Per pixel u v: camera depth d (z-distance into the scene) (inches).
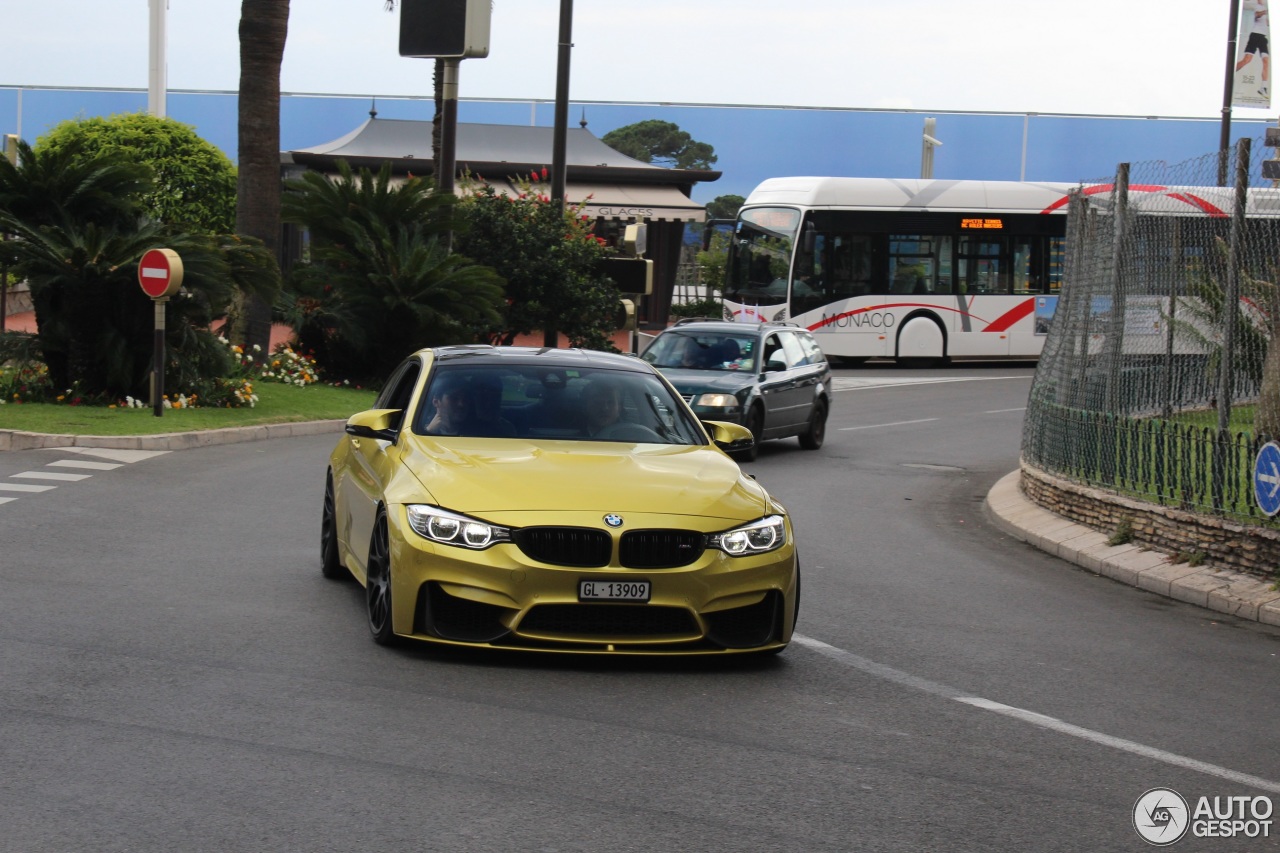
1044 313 1481.3
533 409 341.4
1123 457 516.1
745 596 290.7
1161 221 547.8
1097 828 209.3
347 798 206.1
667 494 296.0
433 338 1039.6
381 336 1035.9
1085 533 515.8
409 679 275.7
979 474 747.4
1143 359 551.8
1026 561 489.4
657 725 252.1
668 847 191.5
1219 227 530.6
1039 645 346.9
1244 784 237.8
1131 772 240.4
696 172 1745.8
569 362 364.2
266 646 298.5
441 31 939.3
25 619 314.7
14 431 647.8
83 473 567.8
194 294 791.7
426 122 1787.6
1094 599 422.0
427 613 285.0
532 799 208.8
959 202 1461.6
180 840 186.7
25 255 754.2
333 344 1043.9
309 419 805.2
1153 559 462.9
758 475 695.7
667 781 220.5
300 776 215.2
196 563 393.4
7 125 2256.4
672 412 354.0
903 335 1448.1
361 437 348.2
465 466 303.0
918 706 276.8
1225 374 466.6
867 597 399.2
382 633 299.3
